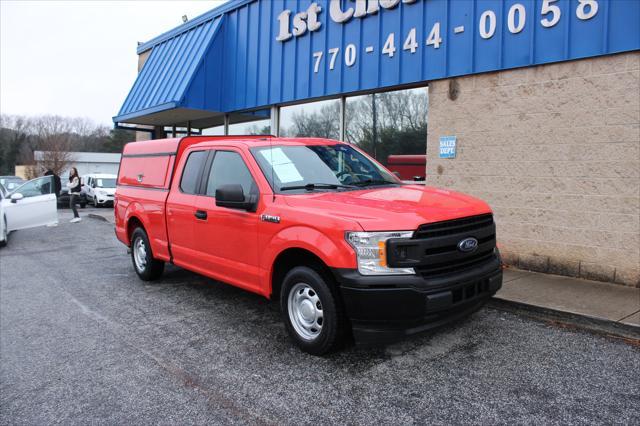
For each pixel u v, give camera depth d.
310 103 10.35
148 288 6.60
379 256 3.58
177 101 11.45
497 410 3.21
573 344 4.33
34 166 57.31
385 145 8.88
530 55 6.55
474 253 4.00
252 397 3.45
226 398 3.44
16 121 80.62
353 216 3.76
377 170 5.38
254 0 11.28
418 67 7.89
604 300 5.30
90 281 7.13
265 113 11.70
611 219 6.04
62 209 22.89
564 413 3.16
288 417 3.17
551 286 5.95
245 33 11.57
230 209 4.86
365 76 8.77
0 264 8.70
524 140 6.76
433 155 7.79
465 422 3.07
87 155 66.38
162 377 3.80
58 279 7.33
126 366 4.03
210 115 13.09
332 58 9.37
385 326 3.62
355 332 3.68
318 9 9.55
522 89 6.72
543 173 6.60
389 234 3.59
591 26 5.99
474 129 7.29
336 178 4.87
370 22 8.62
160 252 6.36
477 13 7.09
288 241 4.10
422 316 3.57
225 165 5.22
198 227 5.40
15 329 5.04
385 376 3.73
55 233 12.81
